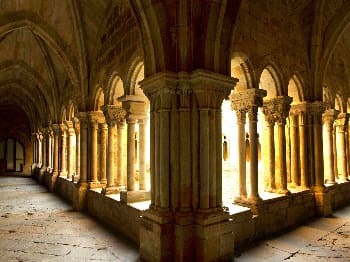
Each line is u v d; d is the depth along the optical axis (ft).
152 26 16.26
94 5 27.02
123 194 21.94
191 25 15.99
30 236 20.53
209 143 15.94
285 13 24.11
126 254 17.07
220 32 16.03
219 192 16.21
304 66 25.98
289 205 22.66
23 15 27.43
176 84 15.83
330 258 16.05
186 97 15.90
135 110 22.39
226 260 15.64
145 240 16.24
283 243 18.60
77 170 34.94
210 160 15.92
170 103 16.05
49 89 44.65
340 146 34.01
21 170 77.51
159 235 15.14
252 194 20.25
